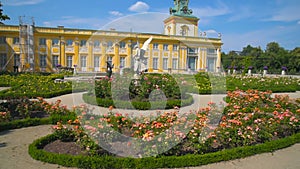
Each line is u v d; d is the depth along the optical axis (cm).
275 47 9375
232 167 567
